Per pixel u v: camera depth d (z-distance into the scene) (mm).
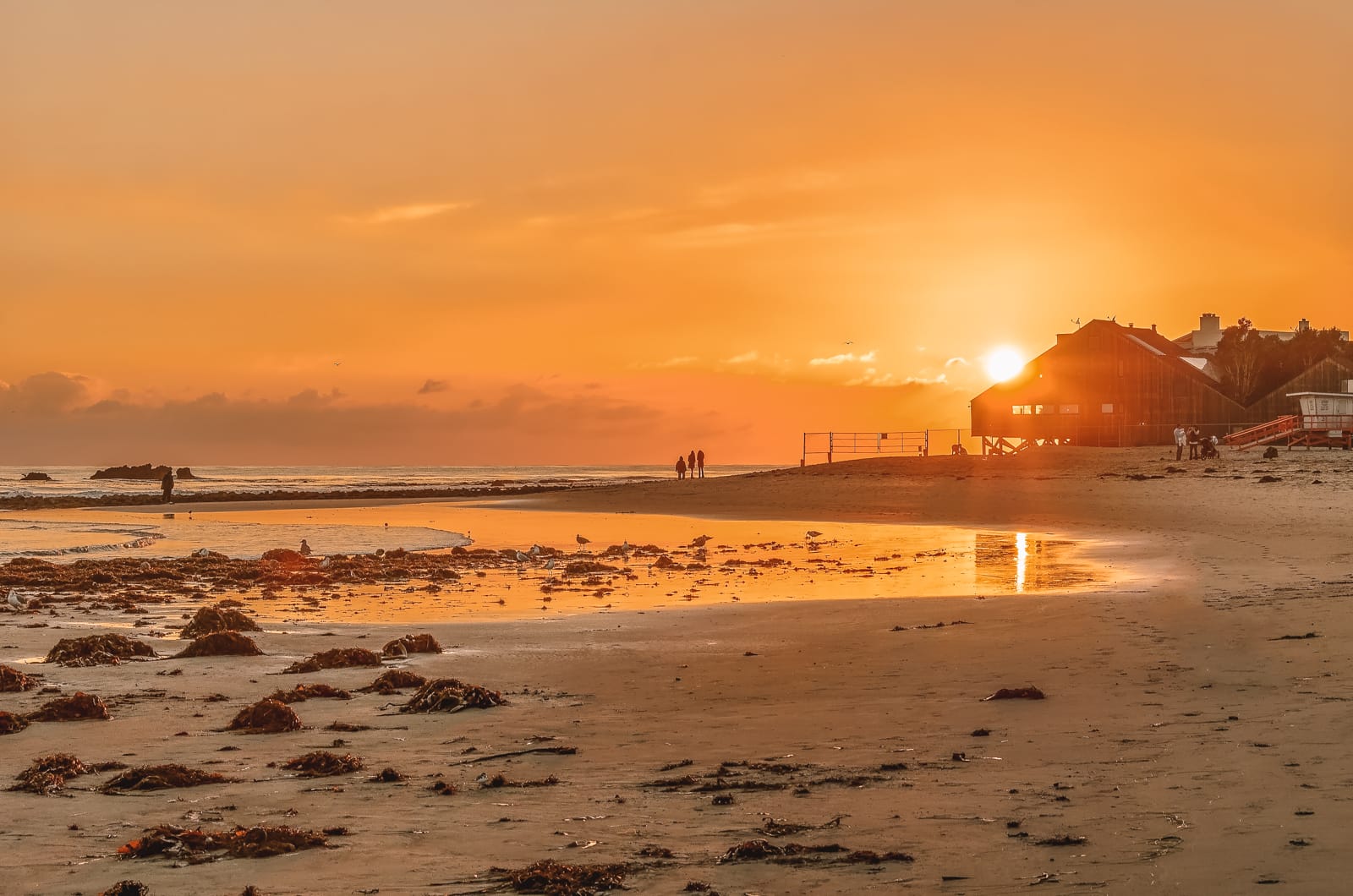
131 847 7238
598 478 196750
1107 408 86938
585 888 6402
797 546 37500
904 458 71875
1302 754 8648
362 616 21344
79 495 94250
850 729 10562
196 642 16250
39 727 11258
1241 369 91562
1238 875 6145
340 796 8586
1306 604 17109
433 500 80312
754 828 7516
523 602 23469
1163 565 26172
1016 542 36469
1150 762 8727
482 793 8617
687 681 13477
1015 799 7941
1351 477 49469
